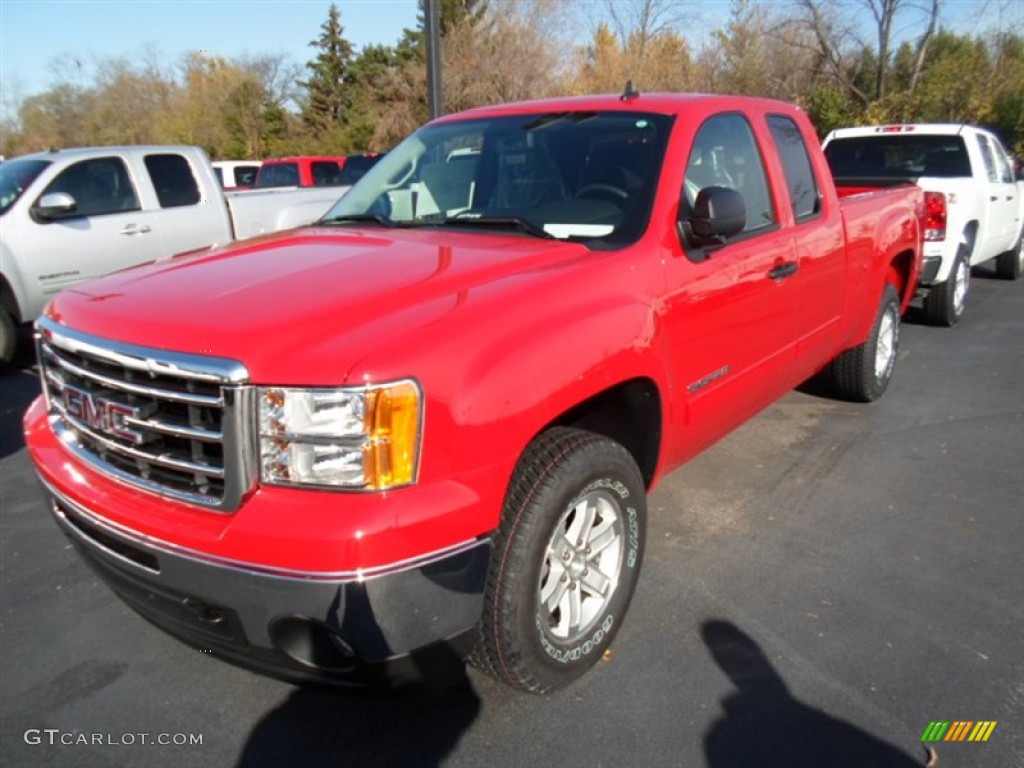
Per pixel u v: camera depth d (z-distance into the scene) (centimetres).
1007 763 263
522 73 3073
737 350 379
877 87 2873
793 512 436
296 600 222
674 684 301
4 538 421
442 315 249
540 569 266
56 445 291
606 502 301
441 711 288
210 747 274
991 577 372
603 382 283
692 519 428
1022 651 319
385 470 224
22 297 755
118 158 844
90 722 286
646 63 3388
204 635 249
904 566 381
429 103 951
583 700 293
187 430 235
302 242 340
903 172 984
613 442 296
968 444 532
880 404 613
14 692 302
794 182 444
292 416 224
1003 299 1069
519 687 281
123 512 249
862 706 289
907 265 624
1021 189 1180
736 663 312
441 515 230
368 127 4150
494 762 265
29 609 355
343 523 219
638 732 277
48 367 297
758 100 438
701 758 266
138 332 247
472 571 241
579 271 294
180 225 879
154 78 5434
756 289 383
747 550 396
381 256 305
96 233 806
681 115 373
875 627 334
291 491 226
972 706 288
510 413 246
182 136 4959
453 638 243
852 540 406
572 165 367
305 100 5331
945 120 2489
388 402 223
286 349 229
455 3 3616
